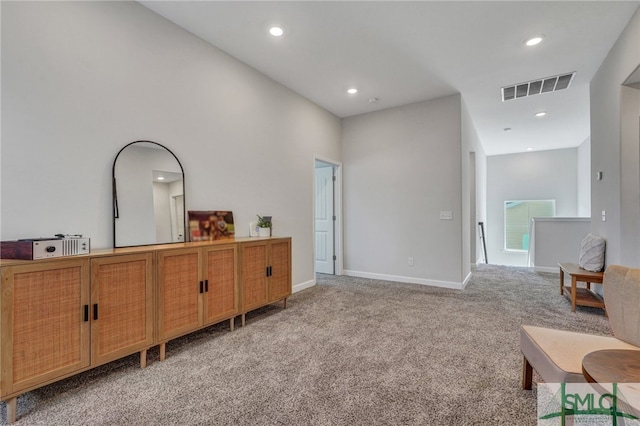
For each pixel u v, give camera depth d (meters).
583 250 3.64
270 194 3.70
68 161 2.01
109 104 2.22
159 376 1.94
